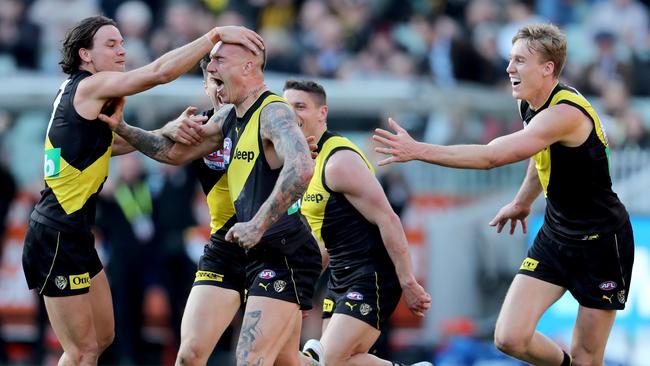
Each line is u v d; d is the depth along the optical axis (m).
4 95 49.22
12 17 59.81
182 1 62.97
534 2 67.12
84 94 26.97
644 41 65.62
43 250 27.50
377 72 58.97
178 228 46.69
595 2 67.44
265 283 26.97
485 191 49.75
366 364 29.92
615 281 29.45
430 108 49.91
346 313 29.59
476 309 48.59
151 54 57.12
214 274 28.61
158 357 47.81
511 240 48.44
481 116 50.59
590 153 28.50
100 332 28.75
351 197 29.36
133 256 46.56
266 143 26.44
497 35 63.19
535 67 28.25
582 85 58.19
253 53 26.56
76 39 27.38
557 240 29.50
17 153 48.81
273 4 62.56
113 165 47.84
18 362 47.97
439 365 45.31
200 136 28.11
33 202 48.16
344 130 49.78
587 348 29.83
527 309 29.34
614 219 29.27
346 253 29.88
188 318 28.31
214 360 47.38
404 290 29.22
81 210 27.55
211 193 28.73
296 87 30.02
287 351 27.67
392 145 26.53
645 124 56.16
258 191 26.53
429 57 58.59
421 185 49.22
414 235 48.84
